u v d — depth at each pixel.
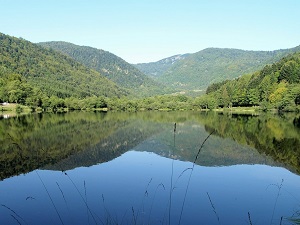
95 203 15.39
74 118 79.81
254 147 32.97
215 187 17.95
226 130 49.16
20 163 25.88
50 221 13.27
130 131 50.47
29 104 119.50
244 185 18.44
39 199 16.20
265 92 108.69
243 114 92.38
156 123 64.38
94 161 26.70
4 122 65.19
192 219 13.12
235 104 130.25
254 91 115.38
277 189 17.44
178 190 17.42
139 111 126.06
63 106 133.62
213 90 163.25
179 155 29.39
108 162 26.20
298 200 15.50
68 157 28.66
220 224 12.56
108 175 21.41
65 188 18.22
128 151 32.22
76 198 16.23
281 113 89.00
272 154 28.86
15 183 19.55
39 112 113.25
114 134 46.78
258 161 25.86
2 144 35.94
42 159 27.66
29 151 31.84
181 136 43.81
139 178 20.42
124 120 73.25
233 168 23.25
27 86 128.00
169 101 145.25
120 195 16.64
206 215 13.52
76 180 20.12
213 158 27.50
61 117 83.75
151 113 108.00
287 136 40.31
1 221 13.38
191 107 132.00
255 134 43.28
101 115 94.94
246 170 22.55
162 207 14.63
